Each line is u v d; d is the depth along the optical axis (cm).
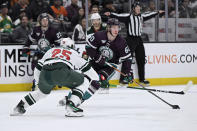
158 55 1425
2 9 1341
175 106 858
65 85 750
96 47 950
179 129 627
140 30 1370
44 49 1211
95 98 1067
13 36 1318
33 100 770
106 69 991
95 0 1466
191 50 1468
